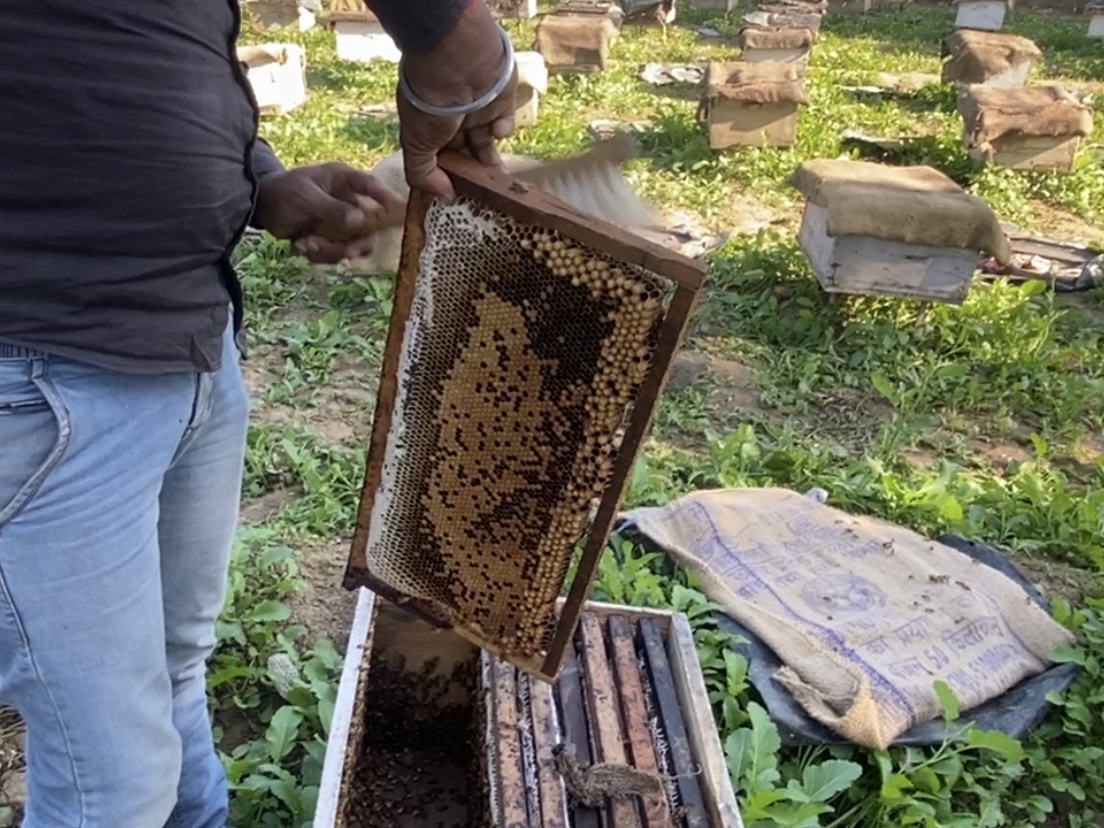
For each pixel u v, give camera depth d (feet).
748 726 9.63
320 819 6.81
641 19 47.55
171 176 4.50
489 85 4.63
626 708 8.06
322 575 11.53
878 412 16.43
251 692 9.65
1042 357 17.89
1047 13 55.62
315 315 18.21
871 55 42.57
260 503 12.86
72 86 4.20
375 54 37.24
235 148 4.85
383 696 8.89
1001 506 13.61
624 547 11.35
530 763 7.48
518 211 4.91
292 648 9.98
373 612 8.45
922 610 10.98
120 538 4.87
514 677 8.10
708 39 45.91
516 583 5.91
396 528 6.11
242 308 5.60
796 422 15.97
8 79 4.13
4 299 4.35
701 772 7.65
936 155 28.76
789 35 35.19
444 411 5.62
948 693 9.57
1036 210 25.93
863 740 9.31
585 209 5.47
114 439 4.75
